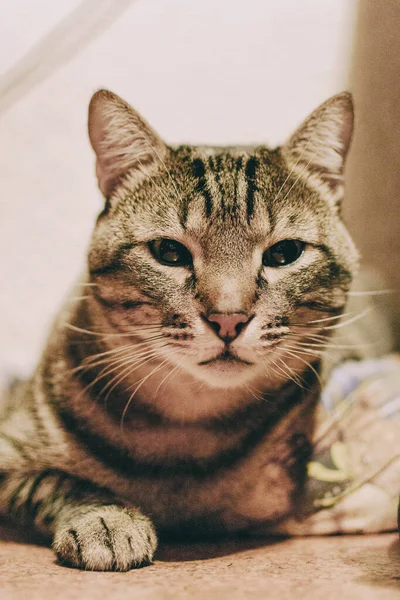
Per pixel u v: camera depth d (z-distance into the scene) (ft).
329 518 1.14
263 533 1.15
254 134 1.76
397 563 0.95
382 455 1.18
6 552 1.05
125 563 0.95
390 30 1.58
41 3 1.71
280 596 0.83
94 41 1.73
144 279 1.09
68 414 1.15
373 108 1.63
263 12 1.72
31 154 1.77
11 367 1.68
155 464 1.13
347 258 1.18
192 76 1.75
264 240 1.09
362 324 1.47
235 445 1.14
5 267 1.80
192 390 1.11
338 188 1.20
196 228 1.08
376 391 1.27
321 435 1.20
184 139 1.76
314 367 1.20
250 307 1.05
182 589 0.86
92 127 1.17
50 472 1.13
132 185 1.16
